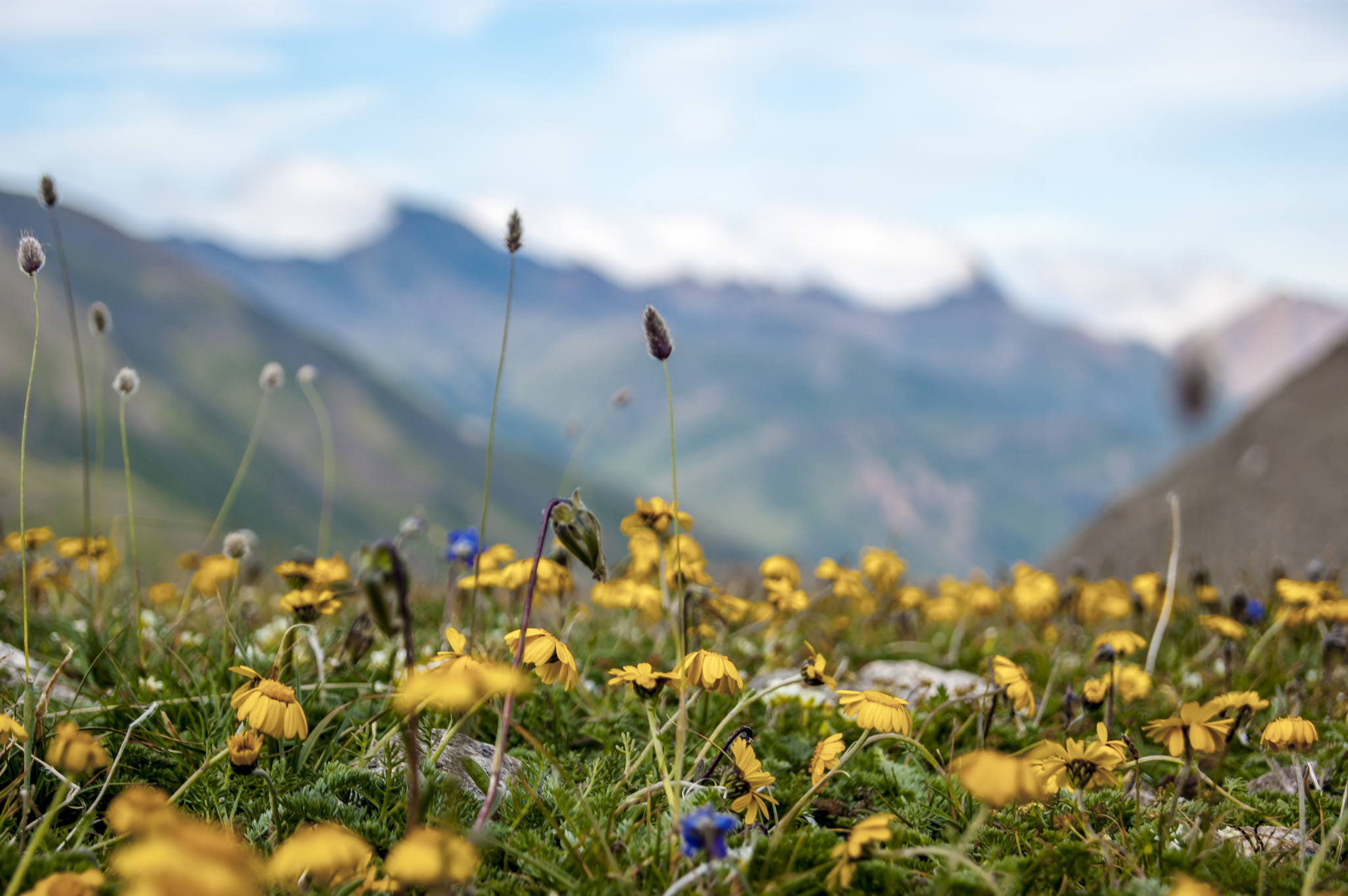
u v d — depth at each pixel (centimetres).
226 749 340
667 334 298
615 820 310
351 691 424
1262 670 543
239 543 445
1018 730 434
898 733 313
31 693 324
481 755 362
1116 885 277
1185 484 2088
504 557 543
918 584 922
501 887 267
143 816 200
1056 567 2142
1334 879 281
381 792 323
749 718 438
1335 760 393
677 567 335
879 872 274
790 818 296
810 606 664
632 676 317
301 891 249
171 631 506
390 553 236
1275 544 1603
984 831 322
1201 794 364
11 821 302
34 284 366
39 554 609
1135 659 600
